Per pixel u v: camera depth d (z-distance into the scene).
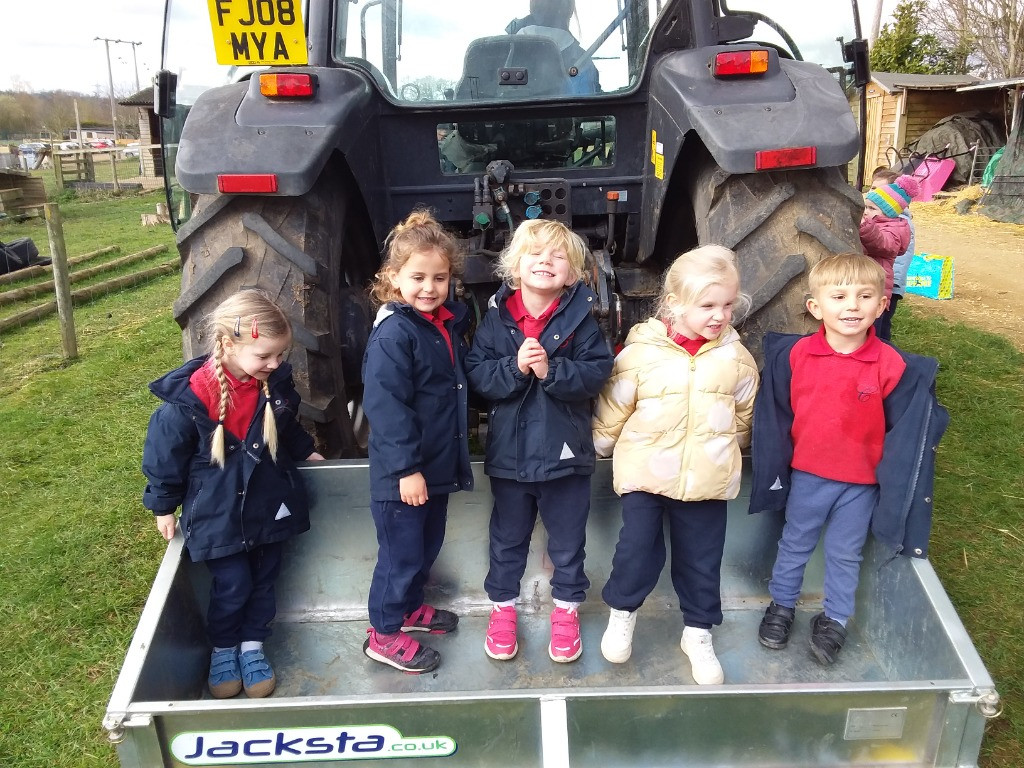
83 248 10.81
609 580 2.09
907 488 1.93
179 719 1.49
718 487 1.97
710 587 2.03
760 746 1.55
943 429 1.93
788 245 2.24
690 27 2.81
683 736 1.54
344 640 2.19
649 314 2.93
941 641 1.77
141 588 2.75
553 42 2.87
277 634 2.21
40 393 4.83
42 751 2.07
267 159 2.18
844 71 3.27
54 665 2.38
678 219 2.92
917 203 15.20
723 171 2.36
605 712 1.52
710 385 1.96
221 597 1.98
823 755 1.57
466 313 2.10
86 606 2.65
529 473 1.97
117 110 68.56
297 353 2.20
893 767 1.58
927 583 1.84
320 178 2.42
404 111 2.87
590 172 2.97
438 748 1.53
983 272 8.80
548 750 1.49
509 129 2.97
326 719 1.50
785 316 2.20
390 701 1.48
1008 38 23.00
